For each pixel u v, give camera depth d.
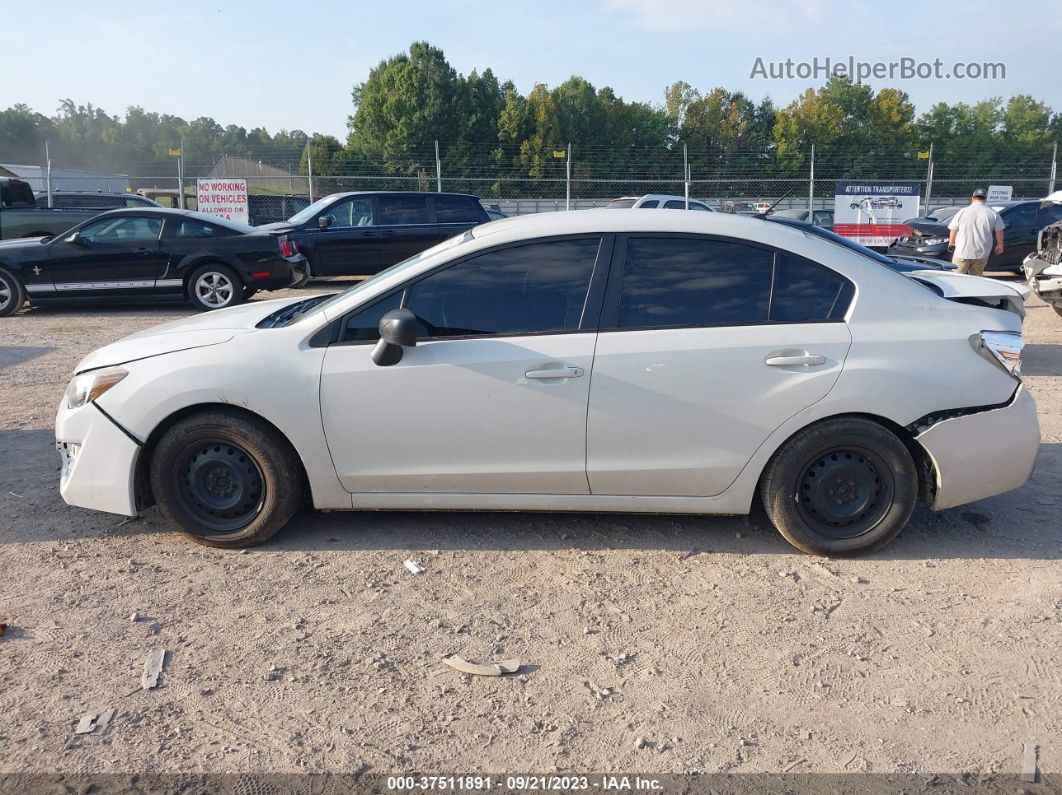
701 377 3.92
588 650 3.33
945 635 3.42
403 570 3.99
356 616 3.57
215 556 4.14
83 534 4.39
